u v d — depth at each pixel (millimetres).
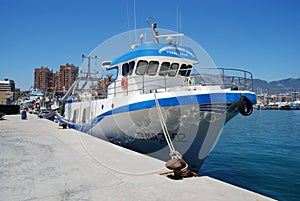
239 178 10922
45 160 6992
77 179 5145
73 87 17391
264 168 12633
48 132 14789
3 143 10430
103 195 4215
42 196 4195
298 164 13492
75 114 16438
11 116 38469
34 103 61906
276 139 23766
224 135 27094
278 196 8734
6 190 4496
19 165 6418
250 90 9758
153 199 4004
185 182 4840
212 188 4480
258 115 72188
